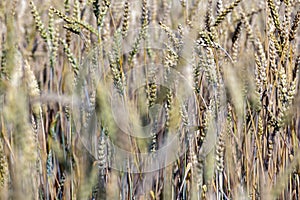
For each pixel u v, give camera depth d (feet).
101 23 7.95
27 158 5.73
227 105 8.48
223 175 8.70
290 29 8.50
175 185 8.59
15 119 5.74
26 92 7.05
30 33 11.44
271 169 8.71
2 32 9.61
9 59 6.85
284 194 8.46
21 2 11.79
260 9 11.45
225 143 7.95
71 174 7.95
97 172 7.05
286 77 8.51
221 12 8.51
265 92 8.38
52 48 8.84
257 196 8.43
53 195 8.28
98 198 6.98
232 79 8.01
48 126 9.42
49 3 12.22
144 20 8.61
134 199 8.25
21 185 5.70
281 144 9.03
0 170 6.73
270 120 8.20
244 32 11.55
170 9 12.14
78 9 8.83
